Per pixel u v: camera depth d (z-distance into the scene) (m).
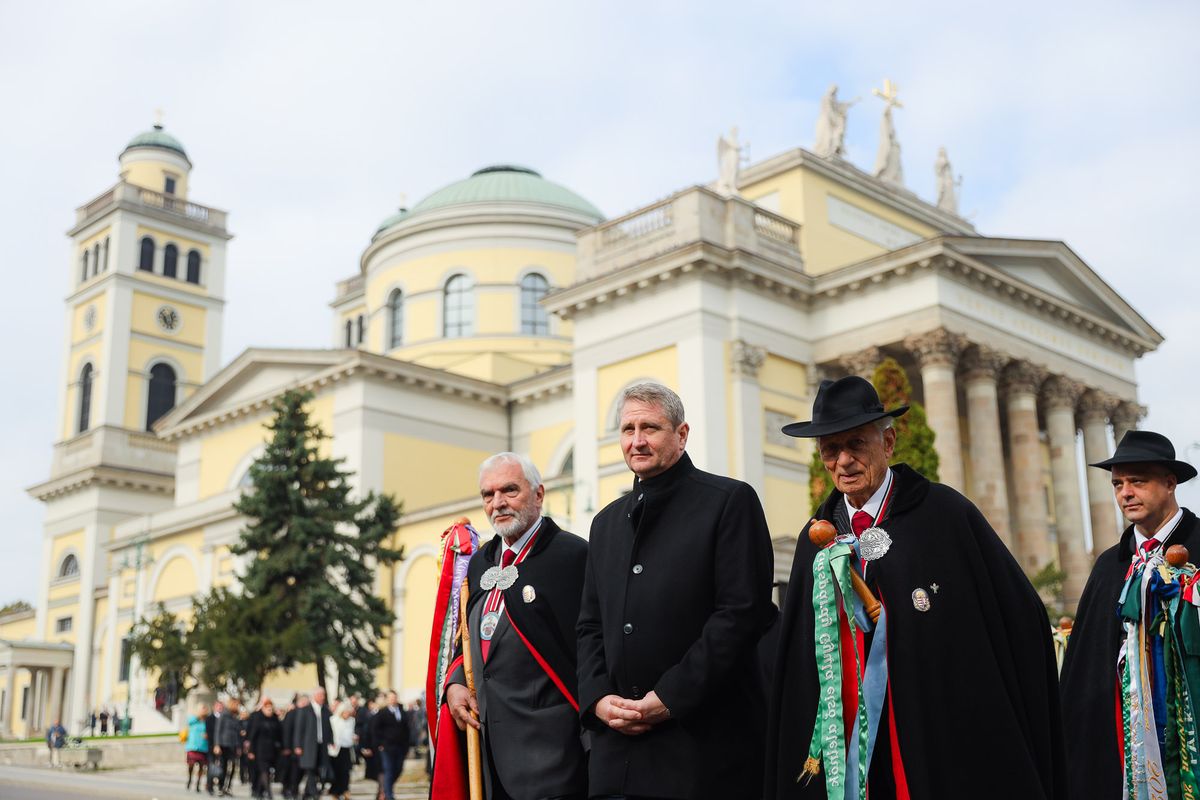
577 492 38.12
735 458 35.34
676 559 6.05
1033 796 4.97
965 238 36.50
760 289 37.22
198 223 74.06
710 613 5.99
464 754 7.04
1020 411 38.34
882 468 5.57
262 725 24.41
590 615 6.42
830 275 37.94
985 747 5.03
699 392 35.22
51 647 64.31
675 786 5.69
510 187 59.41
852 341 37.50
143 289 71.00
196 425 53.38
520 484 7.30
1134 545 7.43
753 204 37.88
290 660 33.16
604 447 37.75
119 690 55.00
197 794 25.39
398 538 45.66
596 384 38.44
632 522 6.31
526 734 6.79
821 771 5.12
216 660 33.12
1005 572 5.37
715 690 5.68
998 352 37.31
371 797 26.53
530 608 7.06
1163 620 6.97
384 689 43.78
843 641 5.29
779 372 37.44
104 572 65.94
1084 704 7.28
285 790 23.45
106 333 69.44
